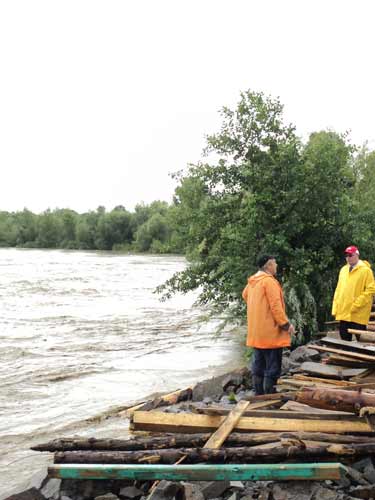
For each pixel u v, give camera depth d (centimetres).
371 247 1415
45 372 1523
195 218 1450
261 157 1420
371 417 585
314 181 1348
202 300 1502
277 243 1294
